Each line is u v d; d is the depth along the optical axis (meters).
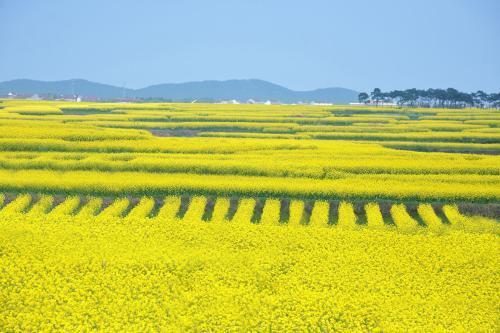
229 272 26.23
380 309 23.27
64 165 44.81
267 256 28.09
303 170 43.78
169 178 41.28
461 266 27.61
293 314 22.81
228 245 29.59
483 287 25.56
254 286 24.97
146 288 24.58
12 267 25.84
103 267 26.38
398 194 38.09
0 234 29.89
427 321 22.45
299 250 28.94
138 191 38.66
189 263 26.89
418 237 30.89
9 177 40.50
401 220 34.47
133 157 48.91
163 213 35.28
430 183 41.12
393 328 21.70
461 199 38.06
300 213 35.47
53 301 23.31
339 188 38.41
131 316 22.52
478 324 22.38
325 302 23.64
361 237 30.70
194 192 38.78
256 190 38.53
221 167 44.09
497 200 38.00
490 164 47.94
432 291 25.05
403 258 28.20
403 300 24.05
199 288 24.81
